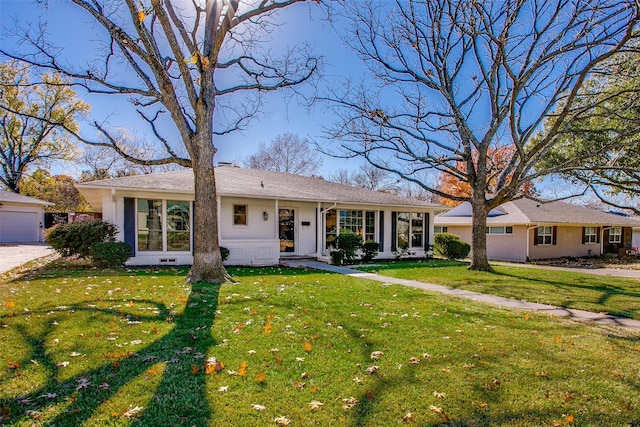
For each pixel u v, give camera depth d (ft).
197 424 7.69
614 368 11.18
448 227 75.56
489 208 37.86
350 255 42.19
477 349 12.56
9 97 79.36
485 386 9.75
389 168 42.86
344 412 8.29
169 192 35.58
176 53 23.41
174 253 36.24
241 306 17.62
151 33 25.08
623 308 20.24
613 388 9.83
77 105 87.20
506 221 60.59
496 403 8.88
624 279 33.17
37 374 9.68
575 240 66.95
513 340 13.67
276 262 39.78
